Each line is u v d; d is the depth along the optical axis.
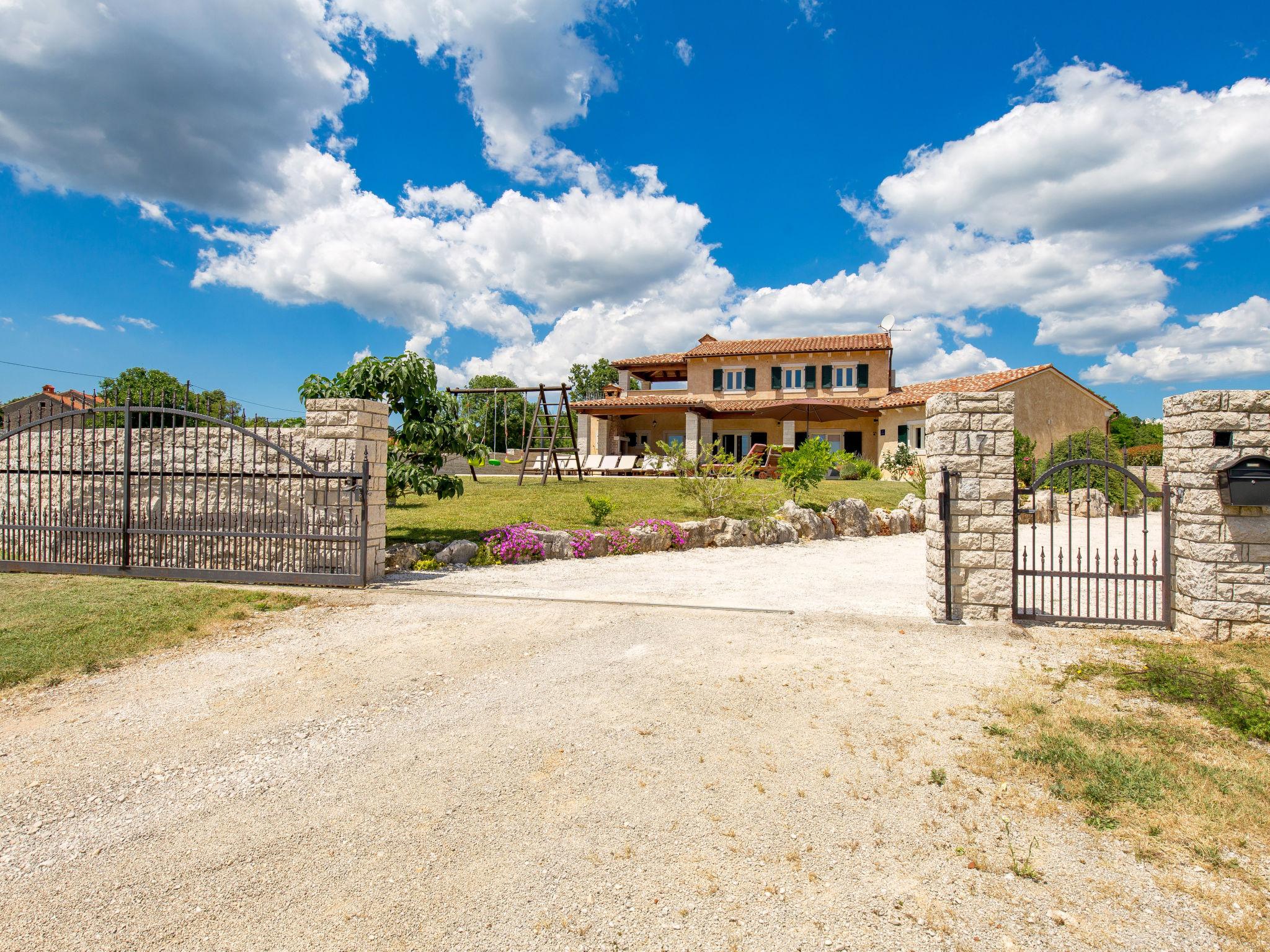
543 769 3.64
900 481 22.73
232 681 5.09
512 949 2.30
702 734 4.05
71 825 3.15
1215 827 3.00
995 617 6.61
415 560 9.36
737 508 13.78
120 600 6.91
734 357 35.91
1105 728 4.01
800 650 5.75
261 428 8.77
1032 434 25.92
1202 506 6.04
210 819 3.20
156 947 2.34
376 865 2.80
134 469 9.00
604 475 24.95
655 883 2.66
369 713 4.45
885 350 33.44
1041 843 2.91
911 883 2.65
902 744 3.89
